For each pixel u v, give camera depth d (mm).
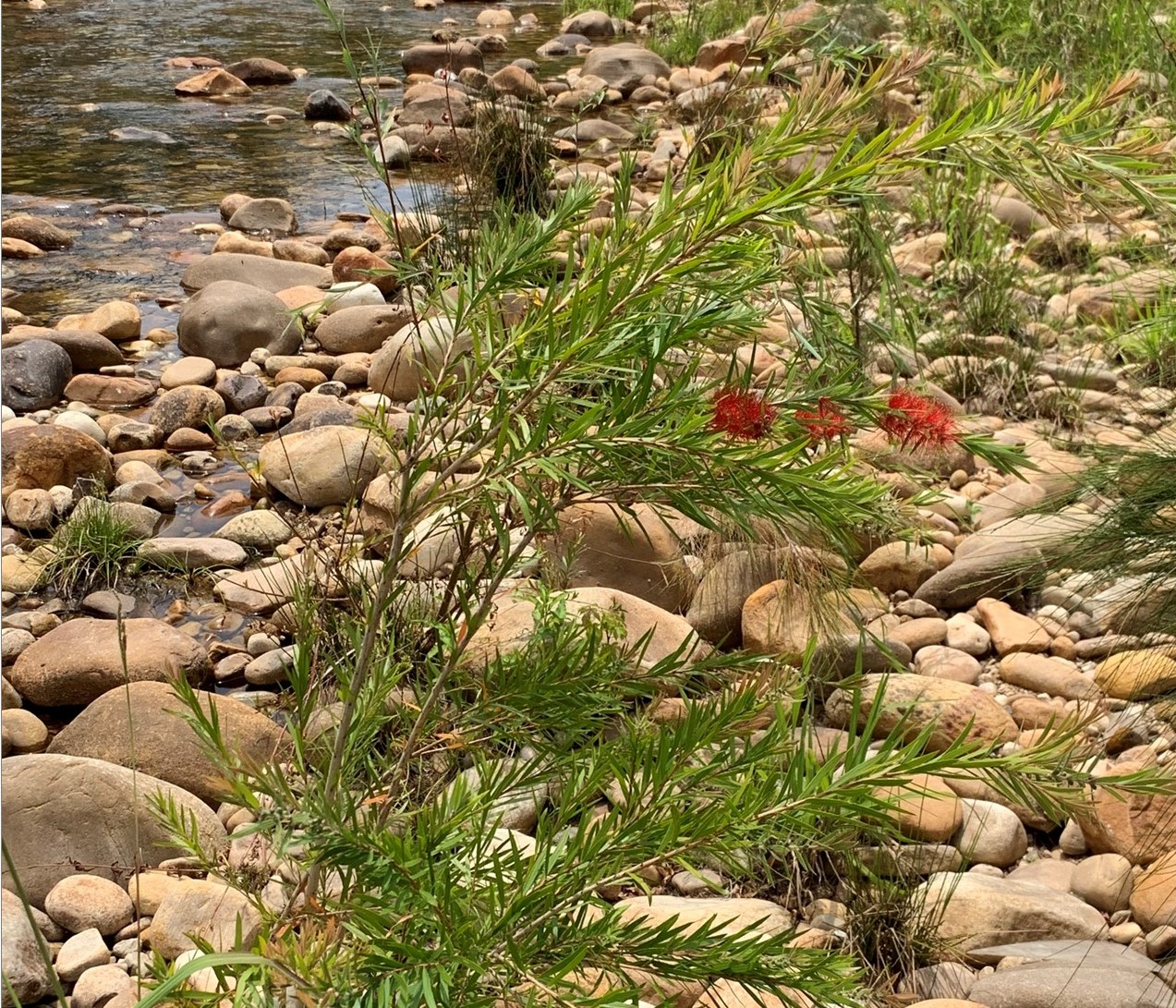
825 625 1747
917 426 1479
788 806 1465
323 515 4250
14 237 6770
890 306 2285
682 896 2629
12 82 10297
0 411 4363
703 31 11703
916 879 2633
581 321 1422
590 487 1581
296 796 1604
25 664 3385
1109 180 1285
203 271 6219
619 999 1376
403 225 5023
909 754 1435
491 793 1724
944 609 3602
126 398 5152
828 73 1418
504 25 13258
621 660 1794
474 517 2021
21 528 4258
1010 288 5281
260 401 5164
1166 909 2492
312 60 11242
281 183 7910
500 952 1466
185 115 9461
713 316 1489
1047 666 3232
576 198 1678
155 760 2906
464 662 2012
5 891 2609
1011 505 3869
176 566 4008
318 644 3029
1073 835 2777
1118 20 6441
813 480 1427
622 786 1534
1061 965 2350
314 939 1523
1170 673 3002
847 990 1531
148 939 2500
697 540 3615
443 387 1612
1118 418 4496
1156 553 3018
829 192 1346
